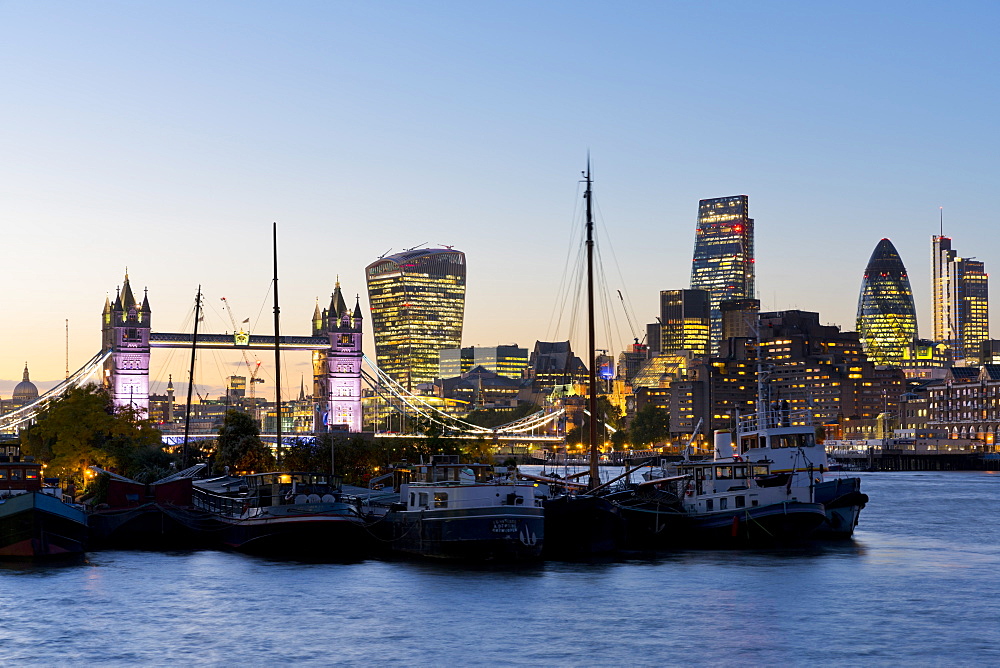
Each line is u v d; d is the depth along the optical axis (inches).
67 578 3740.2
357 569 3878.0
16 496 4143.7
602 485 4603.8
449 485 3949.3
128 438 7076.8
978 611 3245.6
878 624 3073.3
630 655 2743.6
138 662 2699.3
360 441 7406.5
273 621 3085.6
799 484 4909.0
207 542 4694.9
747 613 3193.9
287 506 4293.8
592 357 4977.9
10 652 2785.4
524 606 3260.3
